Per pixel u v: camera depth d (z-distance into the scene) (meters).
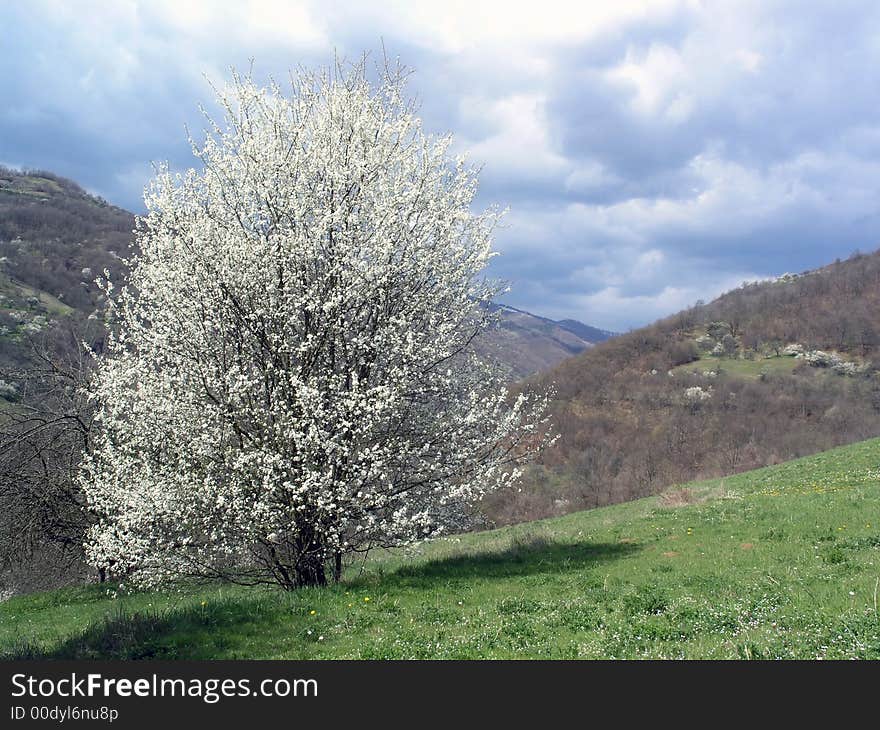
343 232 16.34
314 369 16.23
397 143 17.84
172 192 16.80
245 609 13.67
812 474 32.12
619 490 67.12
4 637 16.27
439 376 16.95
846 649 8.74
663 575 14.52
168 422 15.73
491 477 16.77
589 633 10.75
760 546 16.39
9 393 28.81
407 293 17.12
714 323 114.38
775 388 87.12
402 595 14.20
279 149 16.81
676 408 83.06
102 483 16.23
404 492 15.88
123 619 13.62
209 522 15.43
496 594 13.95
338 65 18.02
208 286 16.08
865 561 13.42
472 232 18.31
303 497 15.12
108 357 17.50
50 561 29.36
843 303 108.94
